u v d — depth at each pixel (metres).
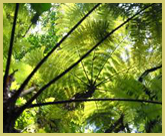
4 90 2.59
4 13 3.26
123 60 4.31
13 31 2.65
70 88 4.19
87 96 3.96
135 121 3.61
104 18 4.26
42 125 4.35
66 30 4.36
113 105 4.05
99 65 4.34
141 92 3.45
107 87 3.79
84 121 4.61
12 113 2.55
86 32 4.10
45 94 4.16
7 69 2.62
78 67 4.22
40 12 2.73
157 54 4.07
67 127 4.60
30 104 2.73
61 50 4.14
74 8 4.32
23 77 3.24
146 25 4.09
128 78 3.62
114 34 4.30
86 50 4.20
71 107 4.36
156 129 3.46
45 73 3.95
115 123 4.27
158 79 3.53
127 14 4.16
